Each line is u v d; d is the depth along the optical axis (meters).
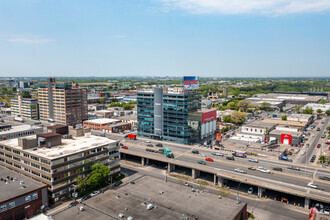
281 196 121.19
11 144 134.38
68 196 118.62
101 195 103.06
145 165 165.25
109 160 139.50
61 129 152.25
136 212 89.44
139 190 109.19
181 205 96.12
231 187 131.62
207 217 87.75
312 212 98.88
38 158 115.88
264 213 105.25
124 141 195.00
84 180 121.00
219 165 140.12
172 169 154.88
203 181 137.88
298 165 139.50
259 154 168.88
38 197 103.56
